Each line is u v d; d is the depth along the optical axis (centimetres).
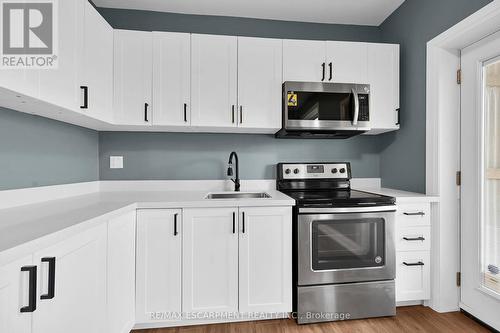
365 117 215
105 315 133
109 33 188
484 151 178
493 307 170
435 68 195
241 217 177
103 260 130
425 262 196
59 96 131
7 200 137
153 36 198
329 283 183
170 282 173
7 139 136
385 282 188
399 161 238
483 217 180
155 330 175
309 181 245
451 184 194
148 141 237
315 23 259
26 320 81
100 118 175
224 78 205
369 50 223
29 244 80
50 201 167
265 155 251
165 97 199
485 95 178
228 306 177
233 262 177
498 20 154
